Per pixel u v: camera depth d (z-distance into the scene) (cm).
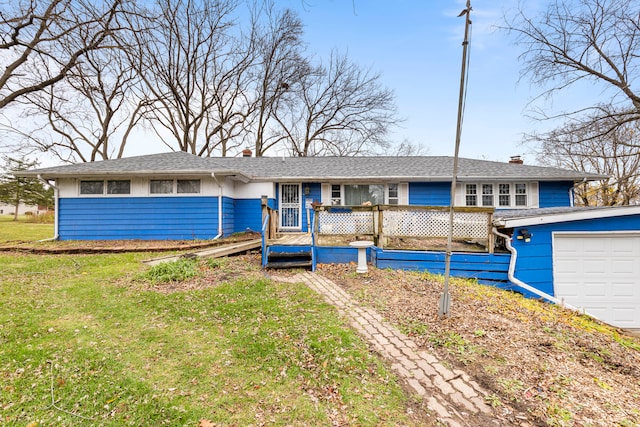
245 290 503
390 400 241
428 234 664
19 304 429
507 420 222
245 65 2262
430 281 580
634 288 640
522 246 647
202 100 2188
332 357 295
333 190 1207
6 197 2747
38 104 1723
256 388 254
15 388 244
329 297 479
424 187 1191
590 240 650
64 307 423
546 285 647
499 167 1258
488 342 336
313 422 216
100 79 1756
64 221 1064
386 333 352
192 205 1078
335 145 2669
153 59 1734
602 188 1733
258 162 1429
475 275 651
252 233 1162
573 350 337
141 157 1291
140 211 1072
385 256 677
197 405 231
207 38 2047
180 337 338
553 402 241
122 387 248
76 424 210
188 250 895
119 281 558
